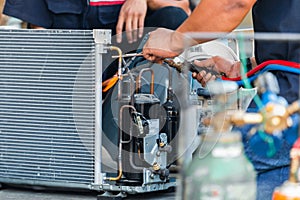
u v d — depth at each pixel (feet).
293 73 24.58
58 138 35.68
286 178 23.40
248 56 27.09
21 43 36.04
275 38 25.02
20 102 36.35
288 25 25.27
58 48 35.17
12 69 36.35
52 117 35.70
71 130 35.29
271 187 23.32
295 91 24.29
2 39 36.45
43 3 38.50
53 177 36.04
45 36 35.40
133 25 34.53
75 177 35.53
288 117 22.85
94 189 35.14
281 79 24.77
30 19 38.32
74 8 38.09
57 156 35.83
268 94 24.08
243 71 25.58
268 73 24.89
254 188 22.45
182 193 22.15
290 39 24.89
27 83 36.11
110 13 37.63
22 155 36.65
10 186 37.78
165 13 36.83
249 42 27.04
